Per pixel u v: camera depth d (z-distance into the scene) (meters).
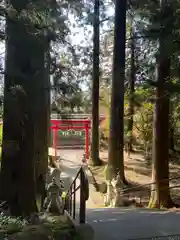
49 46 8.43
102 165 26.00
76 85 10.30
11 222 6.65
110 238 6.77
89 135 31.05
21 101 7.74
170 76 13.09
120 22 18.38
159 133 14.41
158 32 12.48
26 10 6.89
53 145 29.20
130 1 17.83
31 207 8.05
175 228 7.57
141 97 16.81
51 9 7.75
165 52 12.30
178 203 14.50
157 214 9.55
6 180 8.04
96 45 24.03
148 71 14.10
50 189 9.05
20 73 7.62
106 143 37.50
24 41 7.48
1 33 7.29
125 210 10.90
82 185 6.92
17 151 7.98
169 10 12.50
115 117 19.17
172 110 19.31
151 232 7.21
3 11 6.76
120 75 18.62
